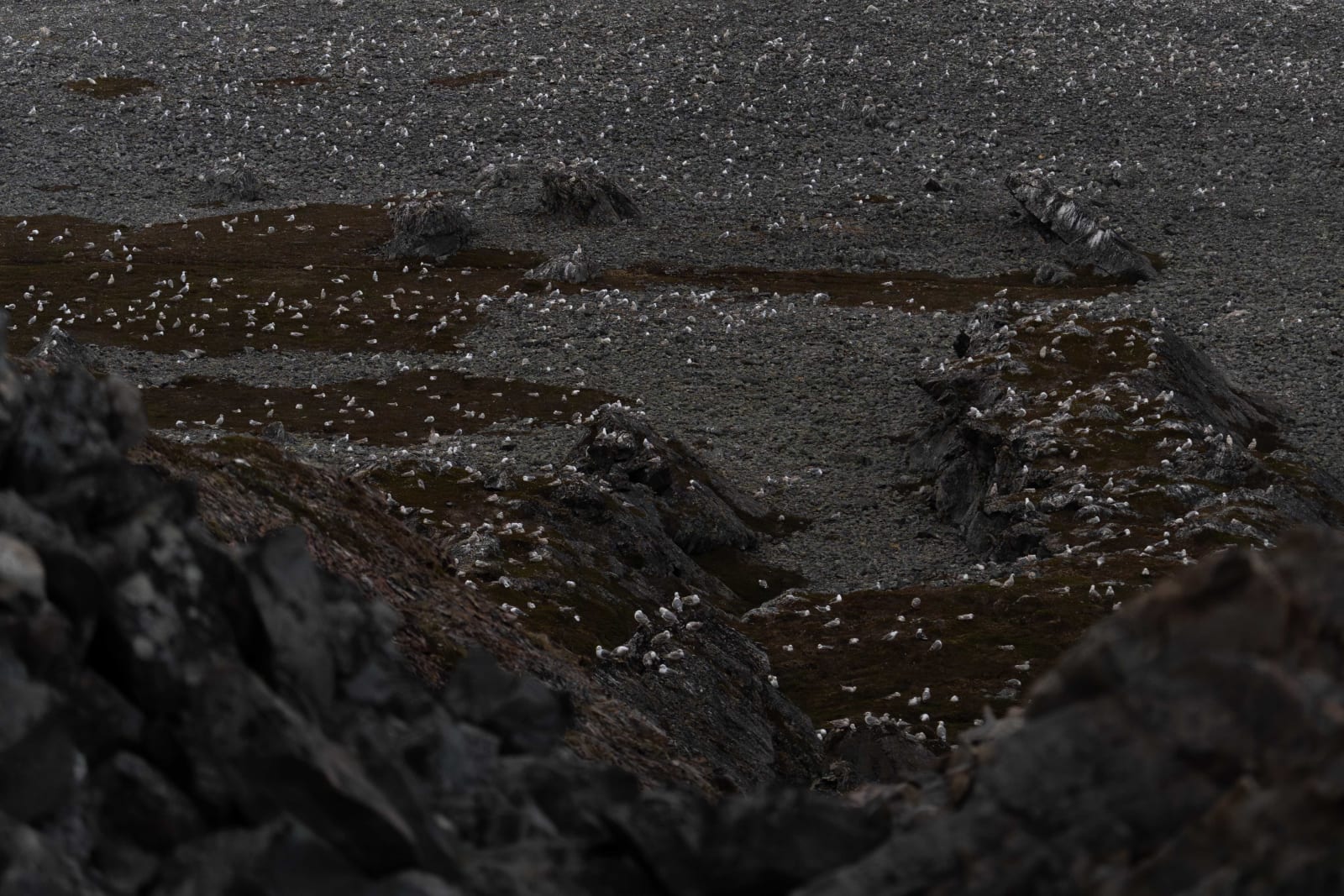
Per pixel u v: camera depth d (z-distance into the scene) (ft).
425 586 59.52
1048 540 186.80
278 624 22.06
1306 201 396.78
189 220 363.35
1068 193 368.89
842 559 198.70
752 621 163.84
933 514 218.79
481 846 21.65
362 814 19.31
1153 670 20.21
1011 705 134.31
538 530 160.56
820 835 22.57
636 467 199.41
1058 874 19.15
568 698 31.07
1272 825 17.54
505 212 381.81
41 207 365.20
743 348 292.81
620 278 337.72
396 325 295.48
